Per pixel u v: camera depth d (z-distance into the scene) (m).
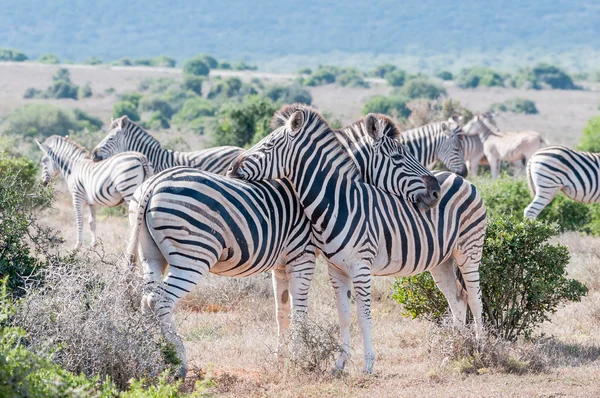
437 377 16.39
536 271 19.70
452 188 18.19
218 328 21.22
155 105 166.62
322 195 16.44
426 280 20.11
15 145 64.38
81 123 115.38
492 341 17.53
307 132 16.55
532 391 15.16
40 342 13.27
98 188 30.33
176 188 15.06
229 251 15.45
